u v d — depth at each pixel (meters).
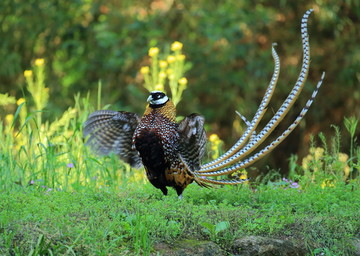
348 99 22.39
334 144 11.57
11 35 22.41
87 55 22.67
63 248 7.26
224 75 22.12
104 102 21.59
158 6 23.22
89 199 9.13
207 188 9.86
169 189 10.38
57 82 22.52
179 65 13.58
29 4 22.27
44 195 9.12
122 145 10.16
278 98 22.77
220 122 22.95
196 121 9.12
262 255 8.01
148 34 21.50
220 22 21.27
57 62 22.94
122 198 9.20
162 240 7.88
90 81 22.72
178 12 22.27
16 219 7.74
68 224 7.78
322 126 22.58
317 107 22.48
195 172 9.32
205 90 22.16
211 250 7.87
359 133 21.36
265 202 9.72
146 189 10.09
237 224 8.43
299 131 22.67
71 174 11.32
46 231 7.53
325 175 10.82
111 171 11.82
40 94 13.13
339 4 22.06
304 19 8.66
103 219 8.06
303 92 22.48
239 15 21.45
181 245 7.87
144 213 8.38
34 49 22.88
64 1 22.55
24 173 10.52
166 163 9.40
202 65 22.14
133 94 21.52
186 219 8.42
